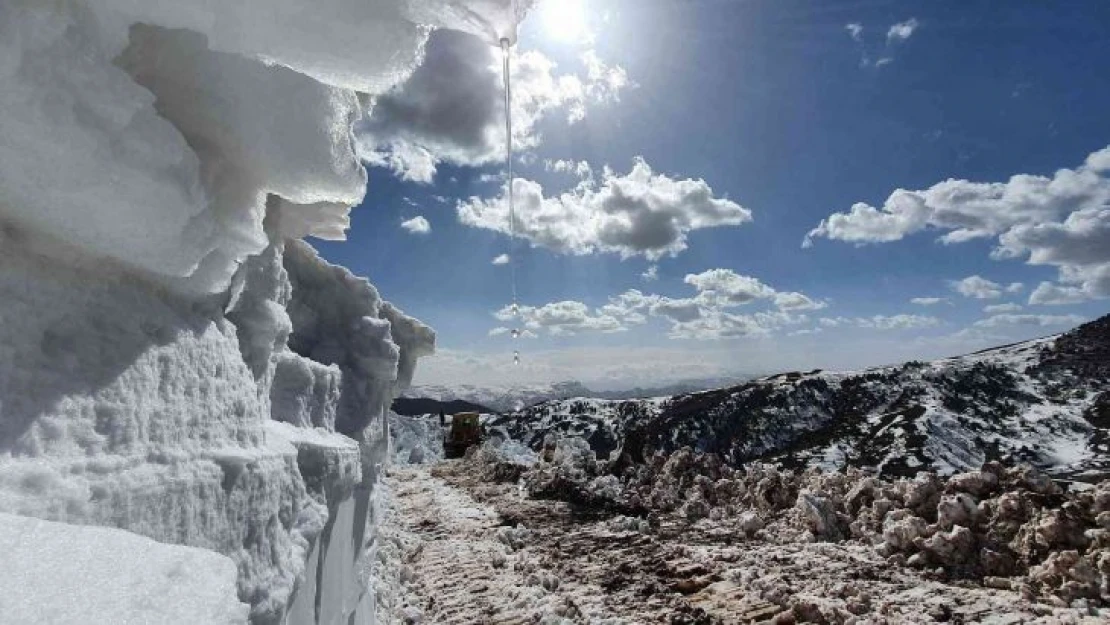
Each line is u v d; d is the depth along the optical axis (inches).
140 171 47.2
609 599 231.1
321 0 47.6
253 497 70.6
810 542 282.7
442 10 51.0
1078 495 233.6
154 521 52.2
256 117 62.3
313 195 69.8
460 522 387.2
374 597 198.4
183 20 47.4
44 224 47.3
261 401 94.6
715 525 334.6
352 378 161.3
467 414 1133.1
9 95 40.6
